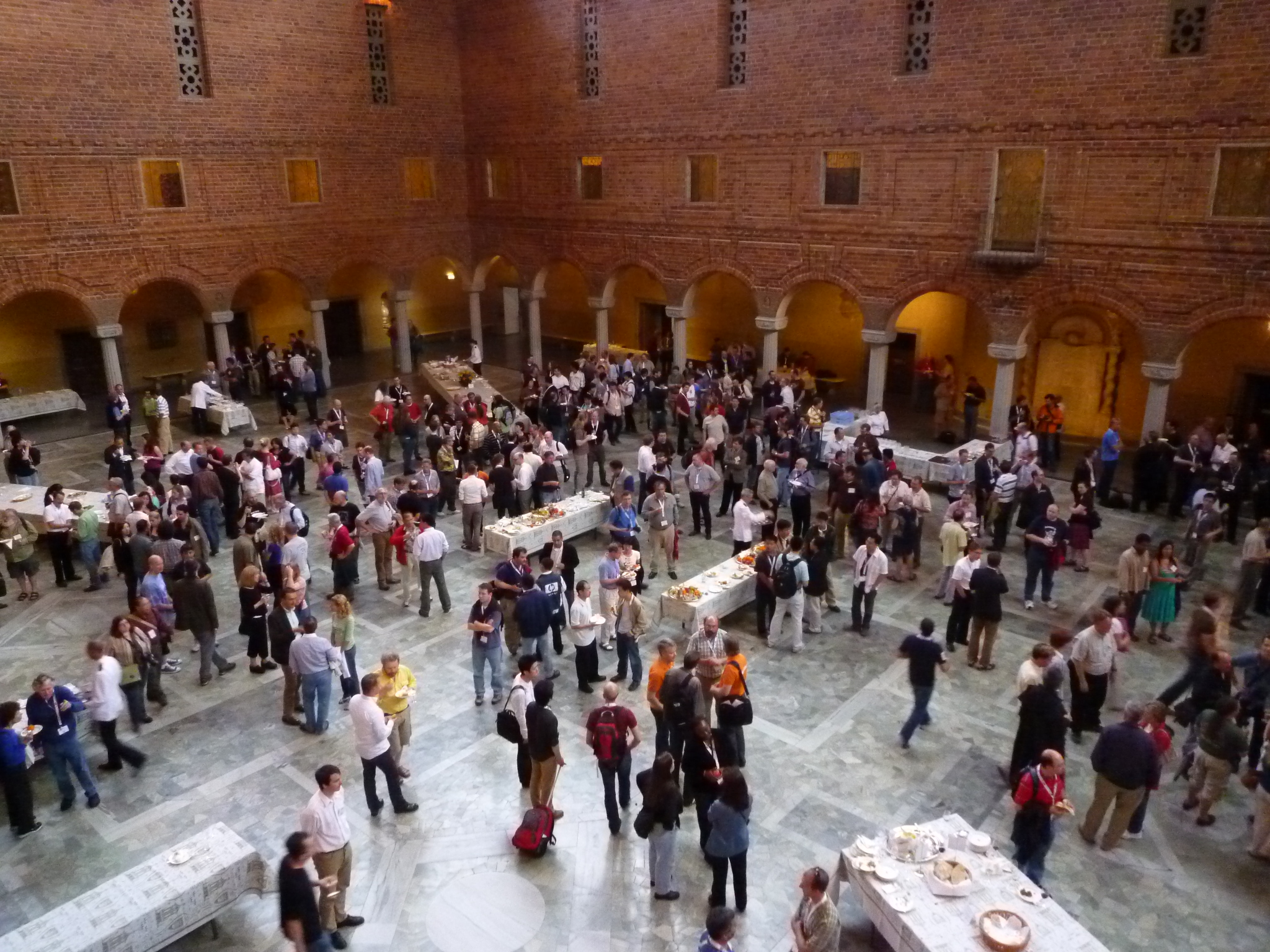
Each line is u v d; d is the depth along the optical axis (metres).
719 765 8.91
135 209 23.38
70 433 23.97
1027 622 13.73
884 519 15.59
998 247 19.86
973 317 24.23
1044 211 19.00
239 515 16.27
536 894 8.65
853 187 21.73
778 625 13.08
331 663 11.05
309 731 11.27
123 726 11.49
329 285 30.75
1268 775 8.75
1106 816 9.62
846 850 8.00
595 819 9.66
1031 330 22.25
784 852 9.13
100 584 15.48
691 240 24.88
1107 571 15.41
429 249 29.56
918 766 10.45
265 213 25.77
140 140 23.16
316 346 27.83
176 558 13.64
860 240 21.72
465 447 19.50
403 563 14.37
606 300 27.48
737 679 9.74
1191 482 17.48
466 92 29.11
